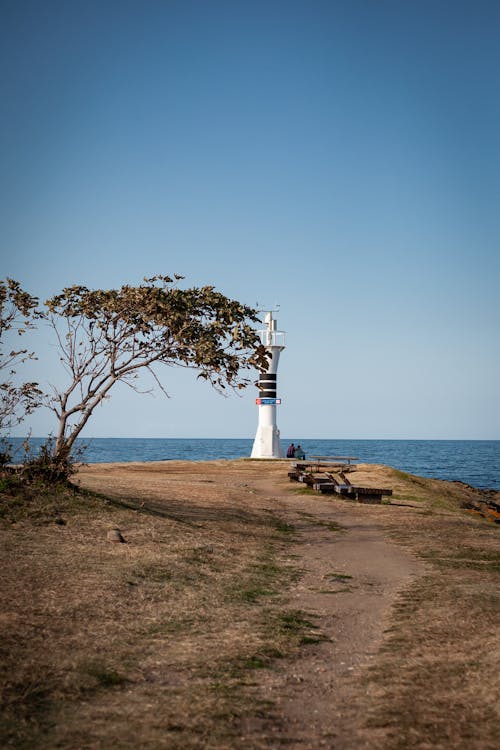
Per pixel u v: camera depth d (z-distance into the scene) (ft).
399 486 120.47
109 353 65.05
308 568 50.34
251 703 22.98
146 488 90.07
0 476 61.21
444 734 19.74
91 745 19.30
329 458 148.77
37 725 20.51
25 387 63.77
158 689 24.02
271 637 31.30
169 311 63.31
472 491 152.87
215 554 51.49
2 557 41.96
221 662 27.32
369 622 34.96
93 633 29.84
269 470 151.84
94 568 41.70
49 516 55.57
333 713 22.21
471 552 56.90
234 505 83.10
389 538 66.08
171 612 34.53
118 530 54.03
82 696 23.02
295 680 25.64
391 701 22.76
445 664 26.40
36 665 25.18
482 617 33.65
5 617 30.40
